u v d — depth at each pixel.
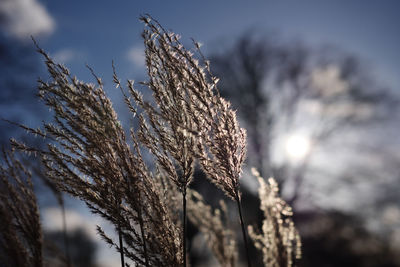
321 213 10.99
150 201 1.61
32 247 1.74
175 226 1.69
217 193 5.27
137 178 1.54
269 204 2.05
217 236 2.67
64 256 2.27
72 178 1.53
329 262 9.70
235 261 2.64
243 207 7.54
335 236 10.26
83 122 1.49
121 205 1.58
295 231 2.03
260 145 11.85
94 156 1.55
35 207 1.78
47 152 1.50
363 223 10.49
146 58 1.58
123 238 1.55
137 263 1.52
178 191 1.87
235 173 1.61
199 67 1.54
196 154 1.57
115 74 1.54
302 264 6.63
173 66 1.51
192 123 1.60
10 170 1.72
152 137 1.61
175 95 1.59
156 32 1.52
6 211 1.67
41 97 1.50
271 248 1.99
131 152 1.58
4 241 1.67
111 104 1.56
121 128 1.56
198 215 2.72
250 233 2.11
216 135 1.54
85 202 1.54
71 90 1.48
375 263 9.45
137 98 1.53
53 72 1.49
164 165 1.59
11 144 1.50
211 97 1.54
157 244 1.58
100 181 1.56
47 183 2.11
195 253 5.91
